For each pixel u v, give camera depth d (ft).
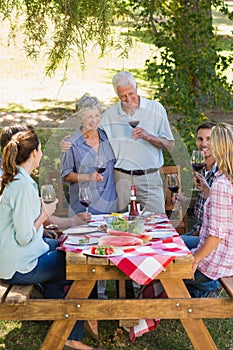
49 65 18.31
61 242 12.86
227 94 24.58
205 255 11.95
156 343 13.70
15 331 14.25
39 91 46.80
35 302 11.70
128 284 14.62
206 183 14.69
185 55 23.84
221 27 66.39
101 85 48.57
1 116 39.11
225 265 12.36
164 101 23.97
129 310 11.73
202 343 11.82
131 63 56.03
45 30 17.65
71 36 17.24
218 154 11.86
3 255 12.03
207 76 24.03
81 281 11.64
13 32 18.31
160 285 12.68
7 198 11.89
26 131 12.33
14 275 12.14
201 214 15.65
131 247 11.91
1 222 12.09
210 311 11.74
